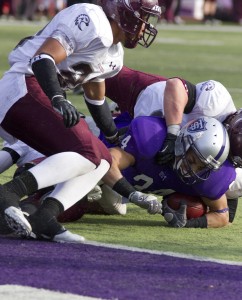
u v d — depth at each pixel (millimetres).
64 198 17641
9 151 20859
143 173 19469
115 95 23047
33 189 17359
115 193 19922
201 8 105312
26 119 17781
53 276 15180
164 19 99562
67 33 17406
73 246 17297
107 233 18688
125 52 60188
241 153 19219
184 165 18781
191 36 81500
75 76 18172
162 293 14570
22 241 17469
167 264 16328
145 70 48500
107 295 14297
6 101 17969
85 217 20234
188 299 14312
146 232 18969
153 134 19312
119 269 15820
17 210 16984
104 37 17625
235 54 64625
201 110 20781
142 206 18688
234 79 46625
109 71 18578
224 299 14445
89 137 17719
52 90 17031
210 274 15836
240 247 18062
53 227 17438
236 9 105875
